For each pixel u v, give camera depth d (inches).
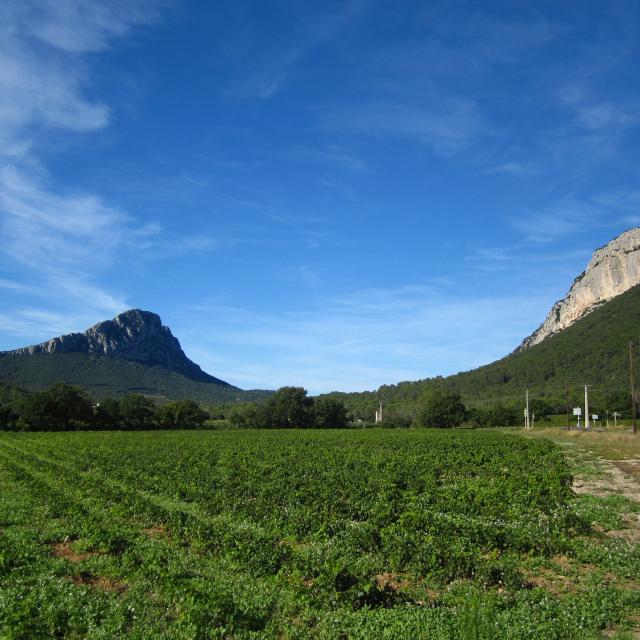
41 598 491.2
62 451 2241.6
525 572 603.2
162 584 534.3
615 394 4734.3
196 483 1255.5
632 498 1035.3
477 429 4384.8
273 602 499.5
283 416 5182.1
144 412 4862.2
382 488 1134.4
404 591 535.5
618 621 458.3
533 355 6692.9
